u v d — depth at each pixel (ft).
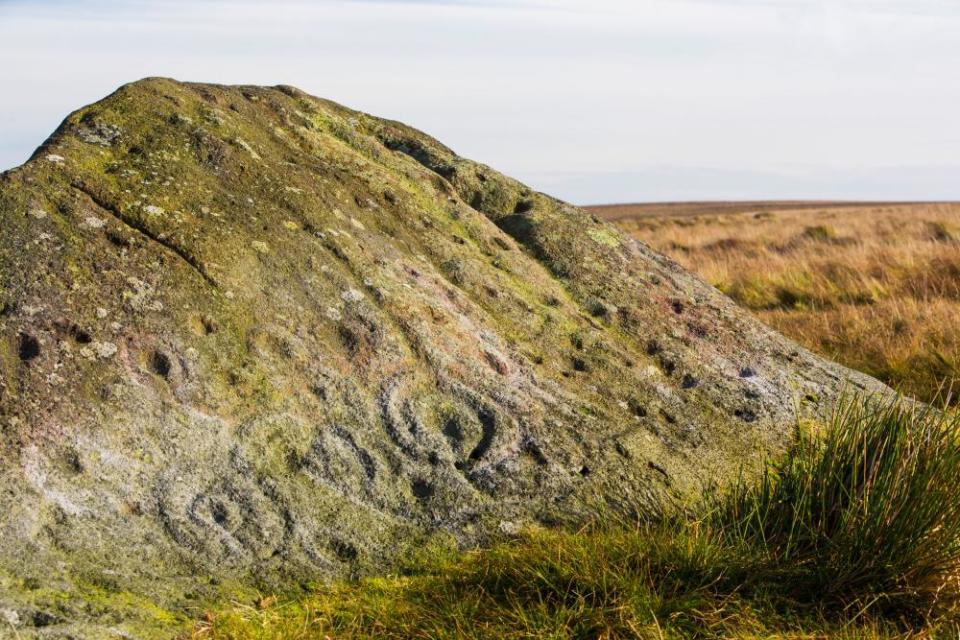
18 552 9.56
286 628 9.65
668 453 13.89
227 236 13.50
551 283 17.43
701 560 10.82
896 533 10.91
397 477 12.17
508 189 19.90
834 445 12.46
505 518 12.04
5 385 10.66
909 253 42.37
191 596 10.05
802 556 11.34
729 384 16.11
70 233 12.26
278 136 16.87
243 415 11.80
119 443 10.92
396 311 13.94
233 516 10.99
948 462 11.47
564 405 14.10
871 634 9.93
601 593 10.32
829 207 213.25
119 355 11.50
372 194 16.71
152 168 13.96
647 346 16.53
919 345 25.71
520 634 9.64
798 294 36.99
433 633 9.75
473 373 13.76
